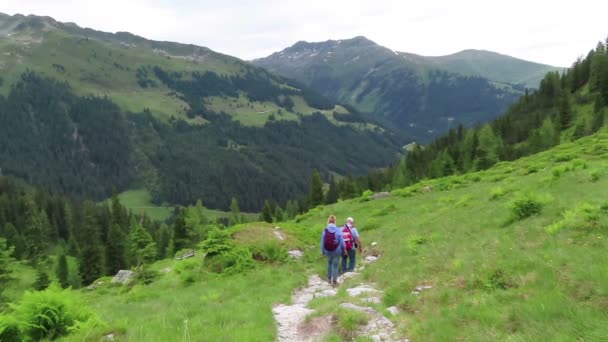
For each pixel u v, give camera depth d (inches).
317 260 824.3
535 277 354.3
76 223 5398.6
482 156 3280.0
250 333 351.6
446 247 597.9
